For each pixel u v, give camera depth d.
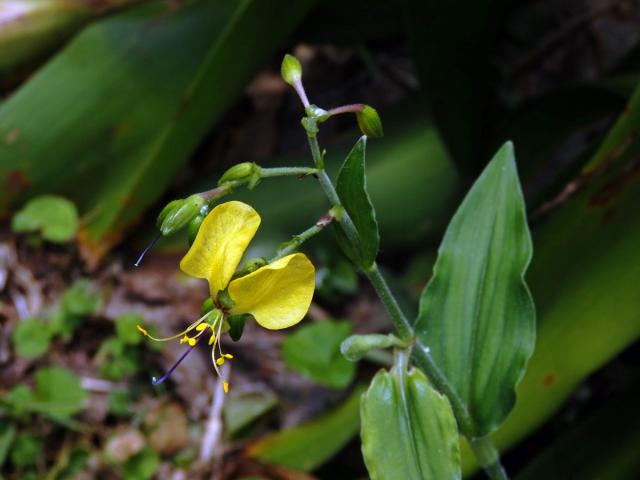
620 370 0.41
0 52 0.48
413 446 0.31
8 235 0.46
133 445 0.41
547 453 0.36
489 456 0.32
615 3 0.52
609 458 0.35
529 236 0.32
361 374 0.42
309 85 0.54
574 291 0.35
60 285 0.46
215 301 0.29
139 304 0.45
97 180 0.46
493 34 0.39
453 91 0.40
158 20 0.46
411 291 0.43
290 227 0.44
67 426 0.41
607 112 0.41
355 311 0.44
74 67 0.45
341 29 0.46
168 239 0.47
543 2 0.53
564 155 0.48
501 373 0.32
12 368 0.43
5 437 0.41
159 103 0.45
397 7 0.44
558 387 0.34
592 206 0.36
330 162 0.46
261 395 0.42
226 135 0.53
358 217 0.30
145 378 0.43
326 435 0.39
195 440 0.41
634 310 0.34
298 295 0.29
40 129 0.45
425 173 0.44
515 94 0.51
